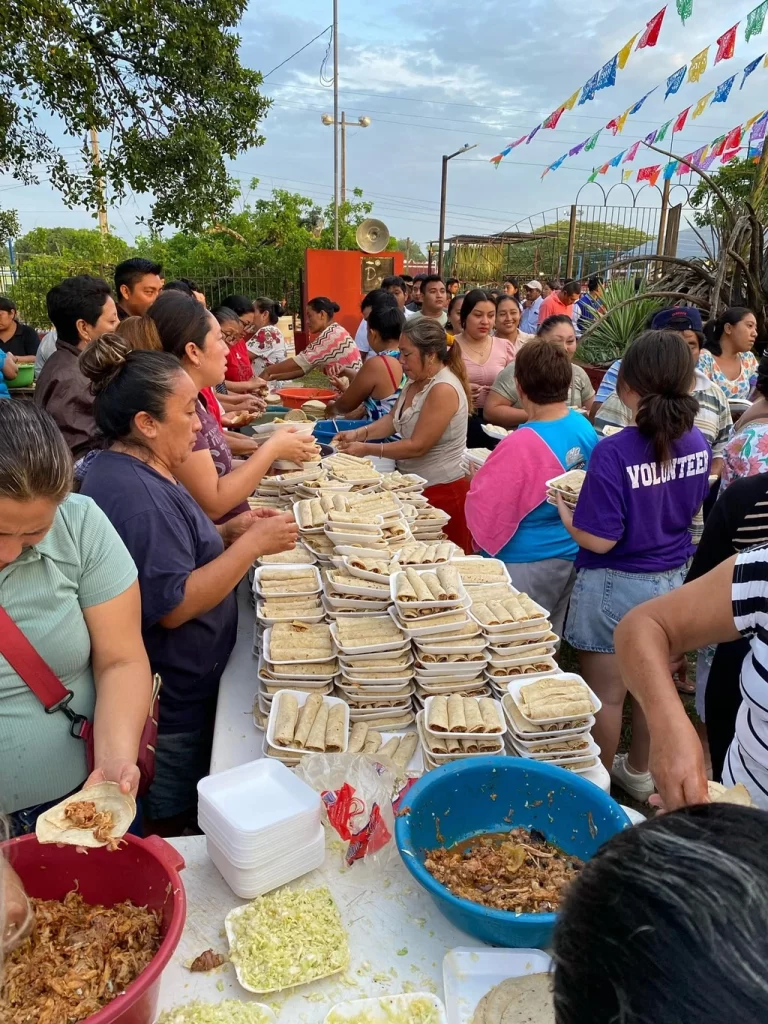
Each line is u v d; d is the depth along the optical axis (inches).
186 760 88.0
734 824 21.4
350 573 90.0
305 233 756.0
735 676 81.0
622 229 574.9
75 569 58.7
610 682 105.4
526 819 58.7
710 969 17.7
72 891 48.1
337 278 546.6
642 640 54.4
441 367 150.3
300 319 644.7
